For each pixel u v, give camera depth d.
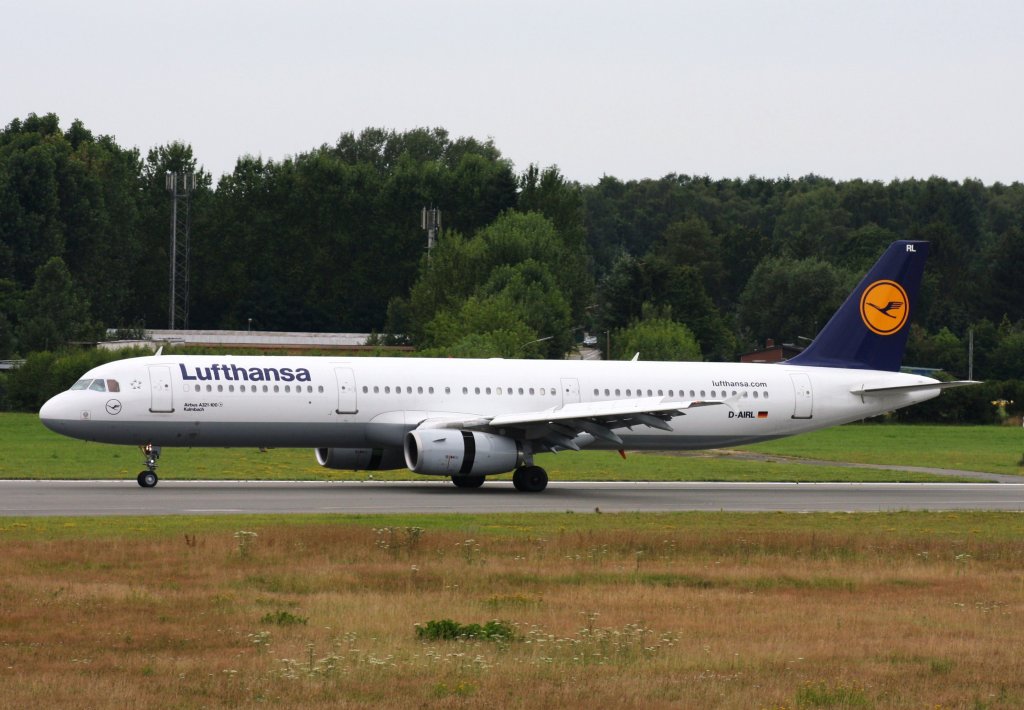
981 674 69.81
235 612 82.38
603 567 106.00
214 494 172.75
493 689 63.75
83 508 149.00
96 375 184.00
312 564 103.44
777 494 194.50
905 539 128.12
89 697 60.78
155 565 101.00
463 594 91.69
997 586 101.31
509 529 130.88
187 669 66.81
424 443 181.62
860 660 72.62
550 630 79.31
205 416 184.75
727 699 62.91
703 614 85.81
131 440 183.62
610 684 65.12
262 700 60.88
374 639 75.12
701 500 180.38
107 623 78.44
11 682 63.59
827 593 96.44
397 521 137.50
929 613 88.31
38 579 93.12
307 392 189.25
